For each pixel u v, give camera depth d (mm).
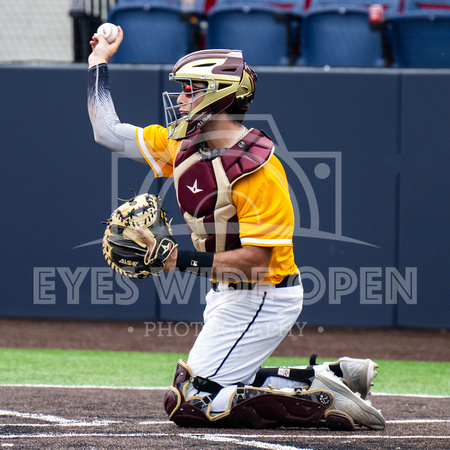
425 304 23125
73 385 15664
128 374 17312
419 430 11266
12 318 24688
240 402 10883
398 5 28125
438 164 23016
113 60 28250
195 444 9766
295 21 28719
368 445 9891
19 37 32438
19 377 16594
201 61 11109
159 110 23766
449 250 22984
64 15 32438
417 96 23047
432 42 25984
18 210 24188
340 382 11055
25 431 10742
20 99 24078
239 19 27578
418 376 17609
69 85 23922
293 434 10633
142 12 27953
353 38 27203
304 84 23344
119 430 10875
